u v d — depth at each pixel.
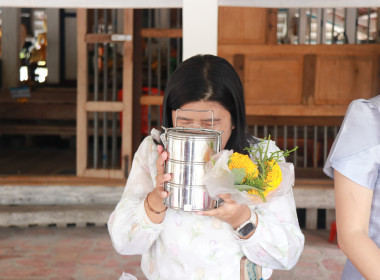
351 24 6.27
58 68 10.24
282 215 1.48
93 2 2.14
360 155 1.27
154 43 7.98
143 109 5.77
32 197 5.30
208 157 1.26
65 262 4.27
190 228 1.53
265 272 1.62
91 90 8.11
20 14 9.76
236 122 1.48
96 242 4.80
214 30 2.00
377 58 5.20
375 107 1.30
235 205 1.29
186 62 1.46
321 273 4.07
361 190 1.26
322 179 5.44
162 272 1.59
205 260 1.53
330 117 5.45
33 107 8.71
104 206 5.24
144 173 1.60
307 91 5.27
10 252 4.49
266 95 5.30
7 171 6.27
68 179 5.42
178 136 1.26
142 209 1.44
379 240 1.32
